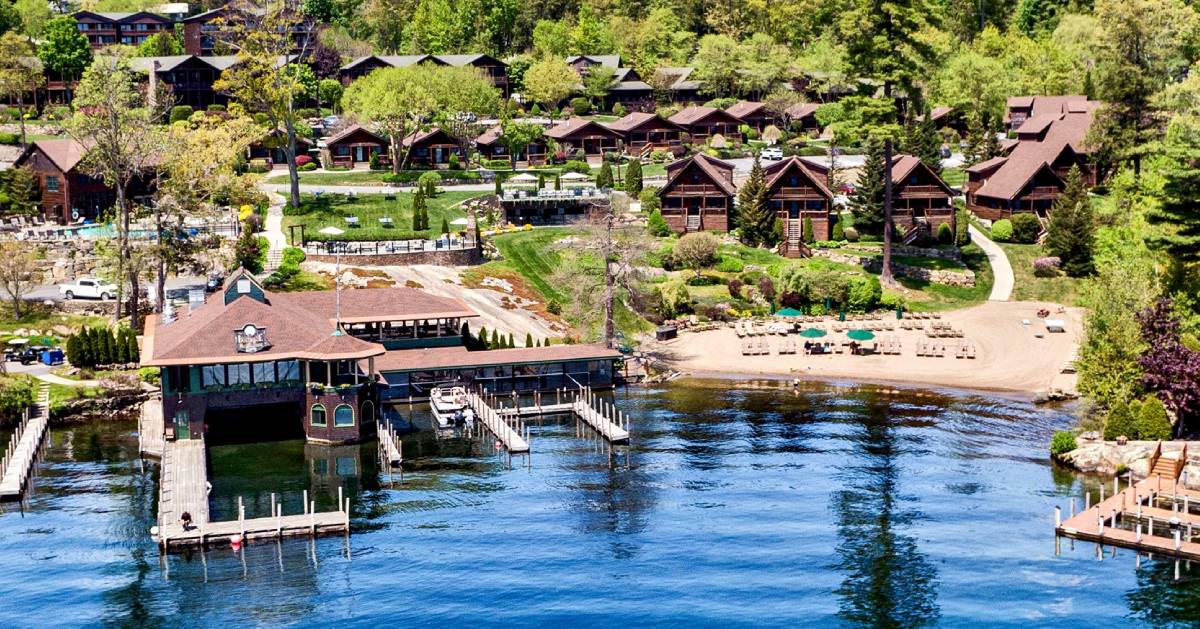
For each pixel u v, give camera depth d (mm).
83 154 142750
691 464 100625
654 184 187250
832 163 195375
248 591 78562
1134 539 82875
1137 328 102250
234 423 112875
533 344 132125
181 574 80875
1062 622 73750
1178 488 90125
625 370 127875
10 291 129375
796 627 73875
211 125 171000
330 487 95750
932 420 110750
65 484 96500
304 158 196375
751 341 135500
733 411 115062
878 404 116125
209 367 105688
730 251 159750
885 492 93688
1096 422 104000
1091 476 96250
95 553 83812
